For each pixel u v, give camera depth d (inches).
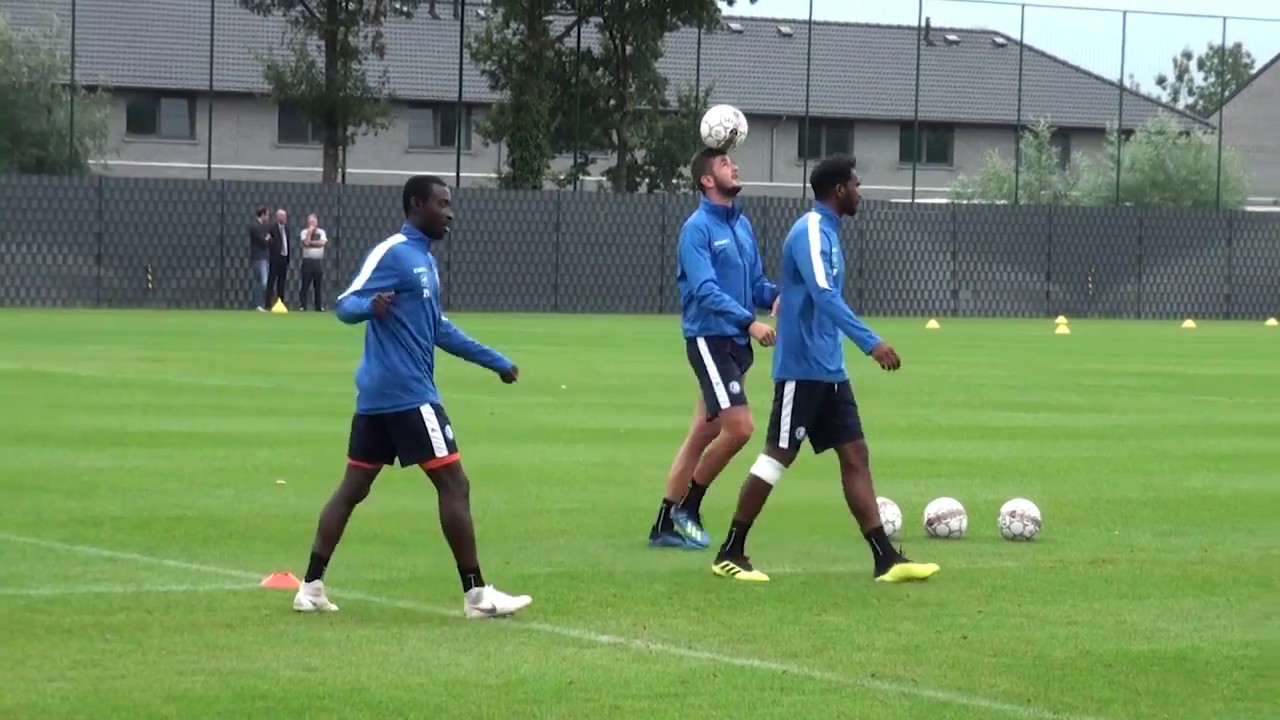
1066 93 7086.6
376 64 6569.9
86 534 1267.2
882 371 3011.8
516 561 1197.7
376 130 5378.9
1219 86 6077.8
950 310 5541.3
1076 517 1423.5
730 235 1258.6
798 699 824.9
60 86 5142.7
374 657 901.8
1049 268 5605.3
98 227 4766.2
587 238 5191.9
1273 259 5787.4
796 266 1127.0
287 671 869.2
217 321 4099.4
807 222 1121.4
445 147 6678.2
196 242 4840.1
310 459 1697.8
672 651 923.4
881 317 5452.8
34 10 5610.2
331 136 5305.1
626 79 5502.0
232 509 1391.5
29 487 1492.4
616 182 5541.3
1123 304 5674.2
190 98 6432.1
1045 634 978.1
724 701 820.0
